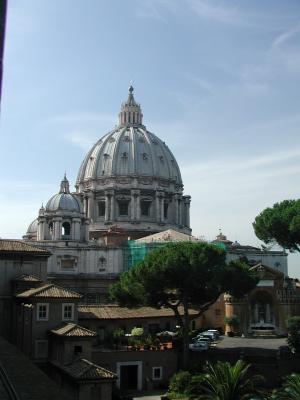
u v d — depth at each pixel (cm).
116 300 7000
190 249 6594
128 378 6372
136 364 6397
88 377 4769
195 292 6650
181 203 17275
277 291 9794
